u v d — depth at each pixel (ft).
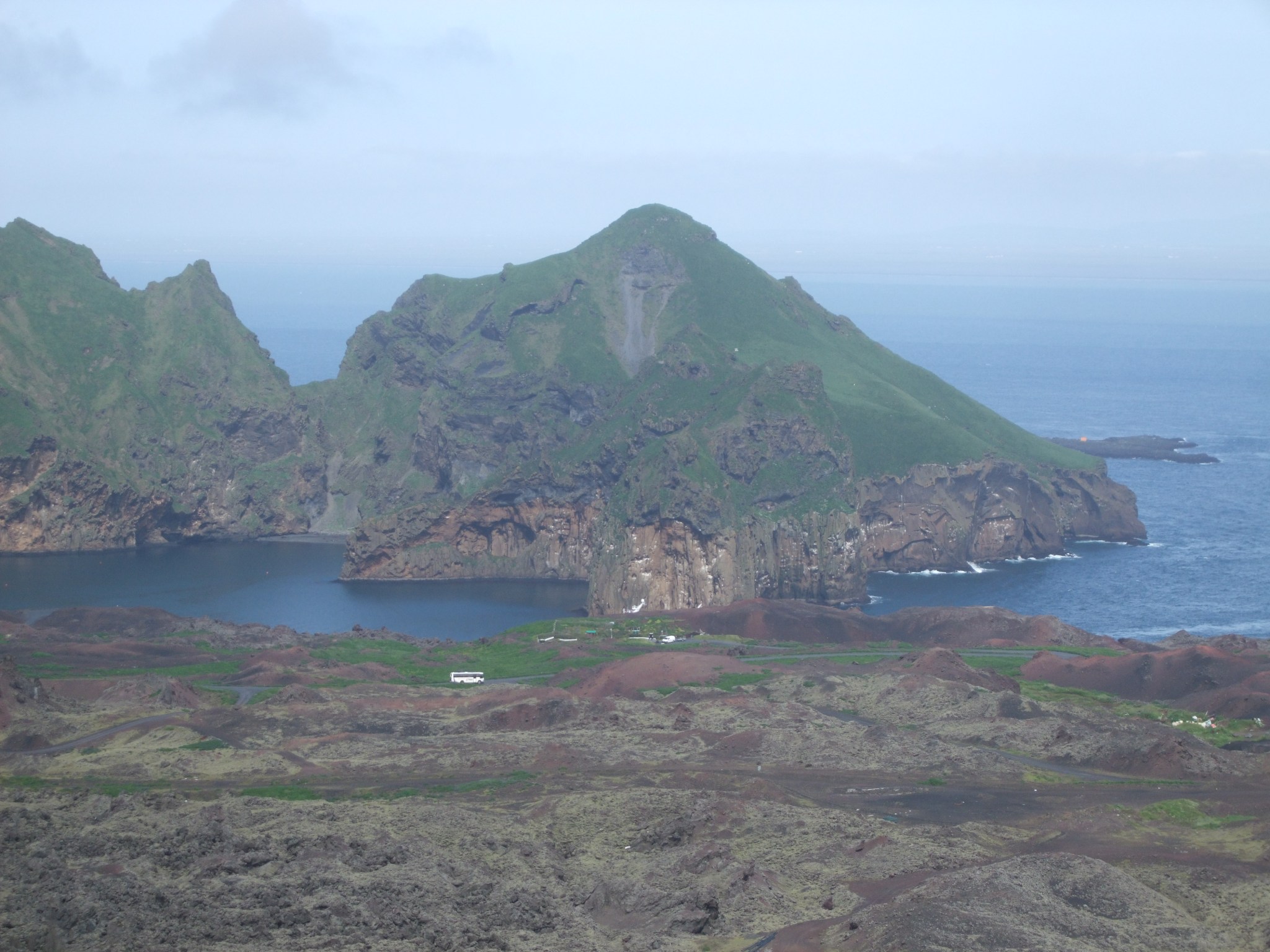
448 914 351.67
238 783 528.63
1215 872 398.83
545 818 464.24
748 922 362.74
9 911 333.21
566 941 341.21
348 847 404.36
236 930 330.75
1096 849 424.87
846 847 426.10
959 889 364.58
